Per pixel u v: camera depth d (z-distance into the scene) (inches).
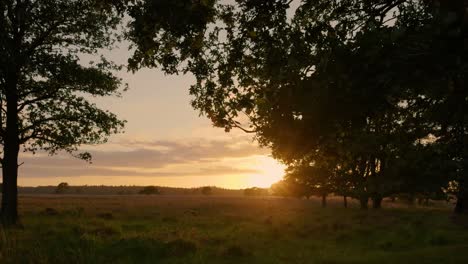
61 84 1102.4
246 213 1775.3
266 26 414.0
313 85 324.2
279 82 379.6
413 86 281.3
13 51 1011.3
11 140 1085.8
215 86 453.7
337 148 474.9
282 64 397.4
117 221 1203.9
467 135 536.7
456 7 230.7
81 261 562.6
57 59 1052.5
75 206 1984.5
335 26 387.5
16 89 1078.4
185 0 356.5
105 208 1899.6
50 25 1067.9
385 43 265.7
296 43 390.3
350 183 1881.2
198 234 874.8
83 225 952.9
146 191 7126.0
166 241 716.7
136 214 1493.6
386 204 3115.2
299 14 417.1
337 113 340.8
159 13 357.1
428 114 443.8
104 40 1102.4
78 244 676.1
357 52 283.9
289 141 400.5
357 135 467.8
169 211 1771.7
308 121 371.9
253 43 432.8
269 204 2881.4
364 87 287.6
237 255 653.9
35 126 1116.5
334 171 1904.5
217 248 714.2
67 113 1131.3
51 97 1120.2
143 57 429.1
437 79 266.4
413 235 878.4
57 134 1118.4
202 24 370.3
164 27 368.8
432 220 1248.8
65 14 1060.5
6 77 1052.5
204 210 1948.8
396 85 270.8
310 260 638.5
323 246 802.2
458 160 722.2
